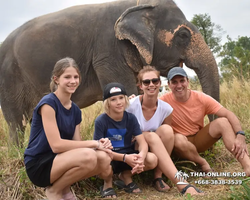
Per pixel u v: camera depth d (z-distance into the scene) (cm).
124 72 502
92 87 526
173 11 516
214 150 438
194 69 518
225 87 757
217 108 378
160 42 512
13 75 536
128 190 335
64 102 296
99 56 504
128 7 514
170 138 343
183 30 512
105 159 292
